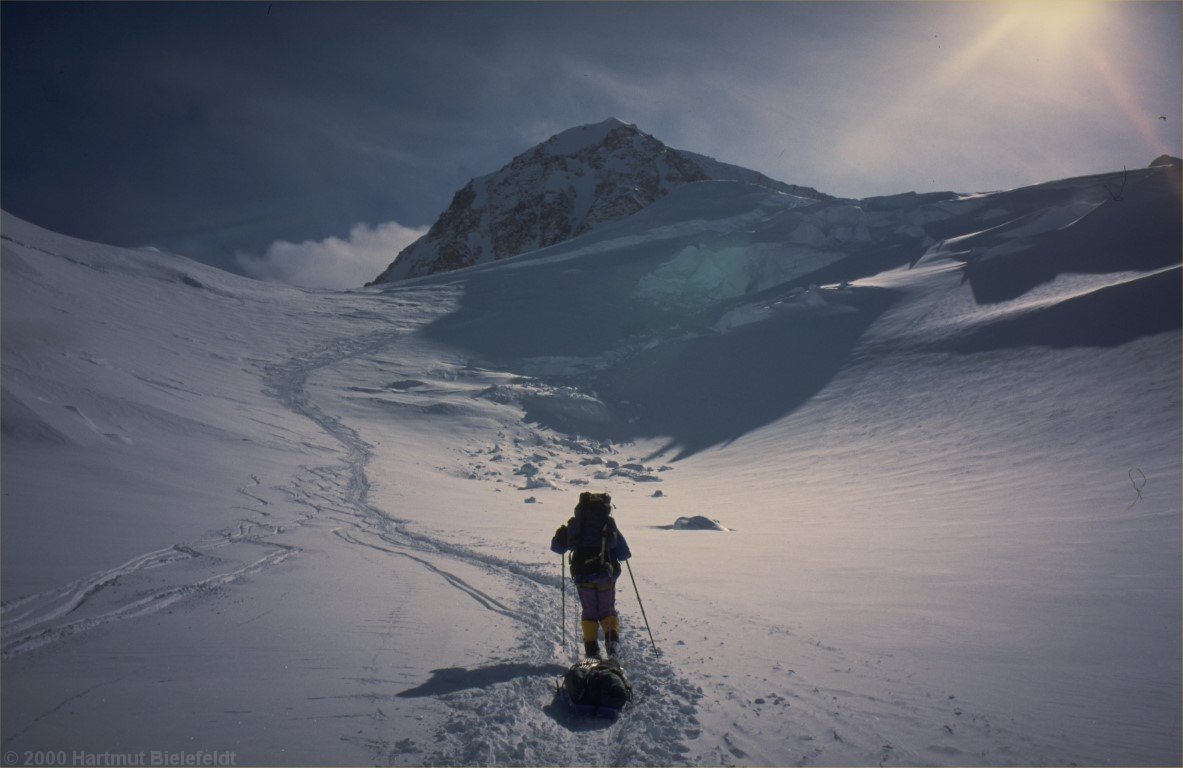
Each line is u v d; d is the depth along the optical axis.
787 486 26.73
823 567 10.07
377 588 7.95
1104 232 51.88
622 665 5.21
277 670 4.71
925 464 25.97
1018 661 5.13
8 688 4.25
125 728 3.58
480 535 13.21
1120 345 32.12
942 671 4.89
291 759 3.23
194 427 26.38
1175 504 14.27
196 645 5.35
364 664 4.91
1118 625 6.16
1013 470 22.58
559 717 4.09
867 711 4.06
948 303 50.69
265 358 53.91
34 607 6.56
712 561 10.77
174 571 8.46
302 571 8.90
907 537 13.59
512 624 6.45
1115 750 3.43
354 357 57.16
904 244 79.56
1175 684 4.48
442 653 5.31
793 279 76.38
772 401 44.22
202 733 3.53
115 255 69.69
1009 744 3.53
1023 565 9.62
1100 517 13.98
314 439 32.88
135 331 48.94
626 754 3.48
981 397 32.81
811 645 5.69
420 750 3.42
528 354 61.09
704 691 4.46
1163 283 35.31
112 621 6.14
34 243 64.44
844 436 33.78
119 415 23.72
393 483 24.53
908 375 39.72
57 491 13.21
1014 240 59.12
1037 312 40.50
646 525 17.92
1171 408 24.12
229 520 13.43
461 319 72.06
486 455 38.09
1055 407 28.27
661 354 57.25
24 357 24.53
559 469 36.47
